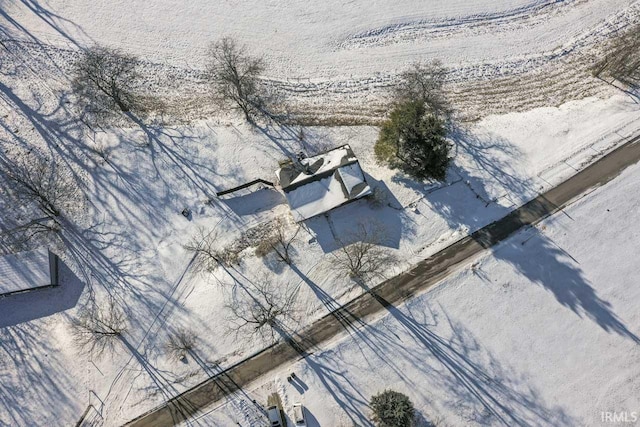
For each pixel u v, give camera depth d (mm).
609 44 53625
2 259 43312
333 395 40500
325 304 42969
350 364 41219
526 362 41000
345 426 39750
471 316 42125
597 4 55781
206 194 46969
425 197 45688
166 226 46094
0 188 47312
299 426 39531
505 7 55625
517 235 44125
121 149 48625
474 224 44656
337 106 51406
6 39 54094
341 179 43750
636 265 43031
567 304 42188
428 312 42312
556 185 45719
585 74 52156
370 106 51344
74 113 50531
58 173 47875
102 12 55438
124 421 40625
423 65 53219
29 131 49750
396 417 37312
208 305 43188
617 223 44219
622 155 46344
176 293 44031
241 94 48656
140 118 50594
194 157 48375
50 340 43000
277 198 46844
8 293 42938
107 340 42625
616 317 41812
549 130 48438
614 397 40000
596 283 42688
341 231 44688
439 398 40219
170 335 42500
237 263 44344
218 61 53406
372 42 54594
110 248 45625
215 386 41219
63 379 41906
